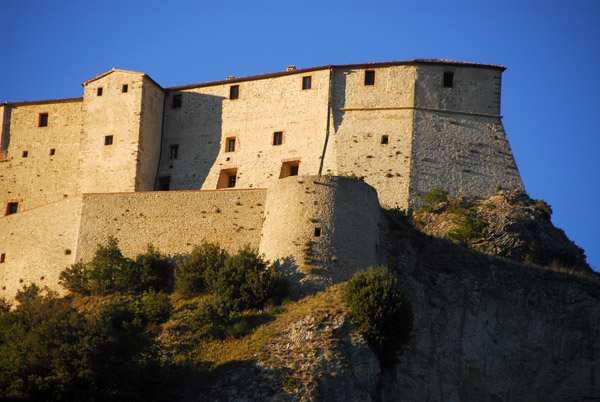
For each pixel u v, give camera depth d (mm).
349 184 49031
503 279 50781
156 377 40906
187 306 47812
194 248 52344
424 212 57688
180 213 53906
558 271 52875
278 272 47031
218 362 42594
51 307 46969
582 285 51594
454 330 48469
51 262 55531
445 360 47312
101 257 52344
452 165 60062
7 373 38719
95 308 47531
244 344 43312
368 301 43875
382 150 60406
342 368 41656
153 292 48812
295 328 43531
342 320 43688
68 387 38375
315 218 47938
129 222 54656
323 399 40562
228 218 52875
